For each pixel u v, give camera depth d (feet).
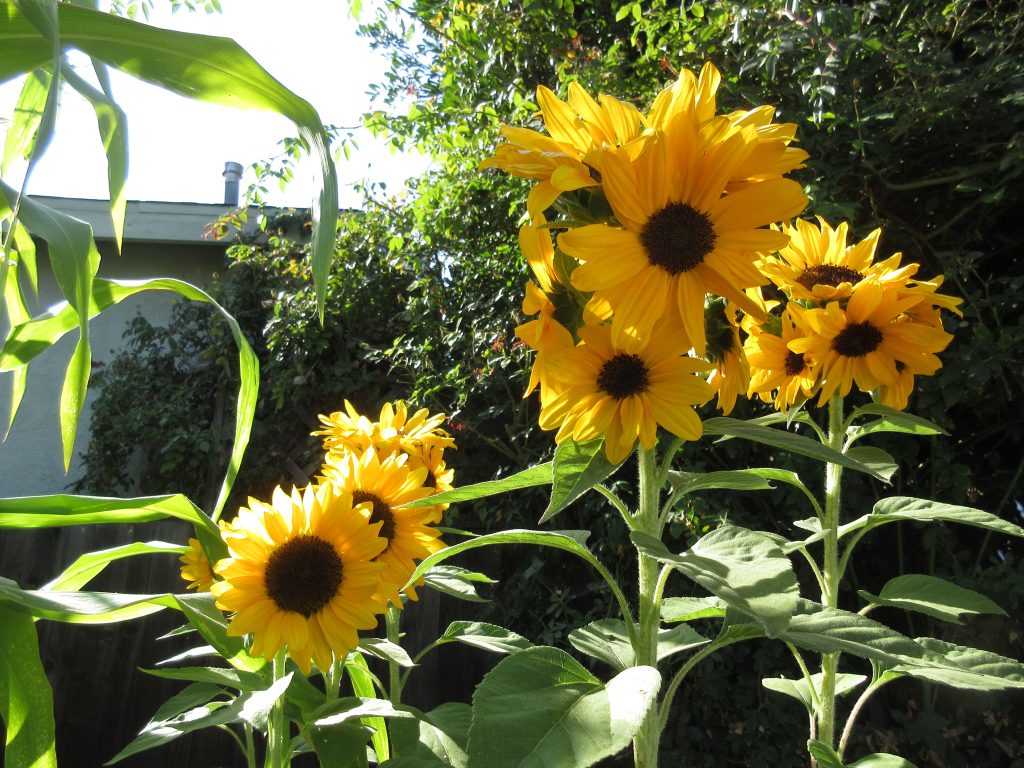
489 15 14.53
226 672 5.12
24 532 12.44
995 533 11.30
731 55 11.80
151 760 11.62
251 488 16.49
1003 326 10.48
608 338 3.53
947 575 10.45
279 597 4.77
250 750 5.49
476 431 12.94
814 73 10.25
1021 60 10.60
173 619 12.30
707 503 10.85
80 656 11.89
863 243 5.82
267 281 19.02
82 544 12.44
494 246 14.33
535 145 3.56
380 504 5.65
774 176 3.48
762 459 11.25
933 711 10.82
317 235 4.15
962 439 11.30
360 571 4.92
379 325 16.22
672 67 12.09
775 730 10.57
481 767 2.83
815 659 10.84
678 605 4.59
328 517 4.96
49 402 22.09
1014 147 10.23
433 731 5.53
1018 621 10.12
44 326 4.99
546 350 3.67
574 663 3.31
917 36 11.41
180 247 23.22
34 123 5.54
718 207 3.38
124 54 4.02
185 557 6.15
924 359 5.26
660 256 3.33
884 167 11.14
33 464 21.74
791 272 5.60
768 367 5.50
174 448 17.04
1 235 4.72
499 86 14.85
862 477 11.07
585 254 3.26
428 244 15.23
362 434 6.36
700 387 3.48
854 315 5.27
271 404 16.47
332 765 4.53
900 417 5.35
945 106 10.38
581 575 12.25
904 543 11.34
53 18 3.35
